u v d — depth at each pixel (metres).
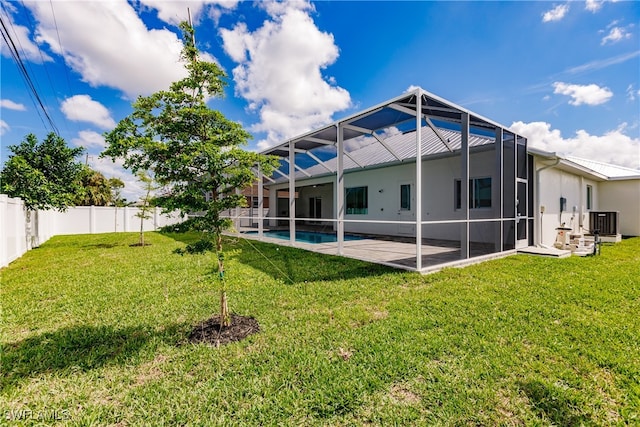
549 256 6.82
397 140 12.02
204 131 3.04
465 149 6.10
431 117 7.02
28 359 2.58
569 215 10.36
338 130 7.07
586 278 4.86
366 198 13.00
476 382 2.13
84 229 16.58
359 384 2.12
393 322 3.19
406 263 5.99
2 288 4.83
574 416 1.82
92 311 3.74
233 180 3.10
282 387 2.13
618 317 3.24
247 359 2.51
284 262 6.52
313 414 1.86
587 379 2.16
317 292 4.30
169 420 1.84
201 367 2.42
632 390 2.03
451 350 2.57
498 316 3.31
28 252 9.15
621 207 13.23
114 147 2.61
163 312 3.67
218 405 1.96
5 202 6.99
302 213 20.73
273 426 1.77
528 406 1.89
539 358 2.45
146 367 2.45
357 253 7.43
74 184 11.91
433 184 10.44
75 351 2.73
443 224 10.16
